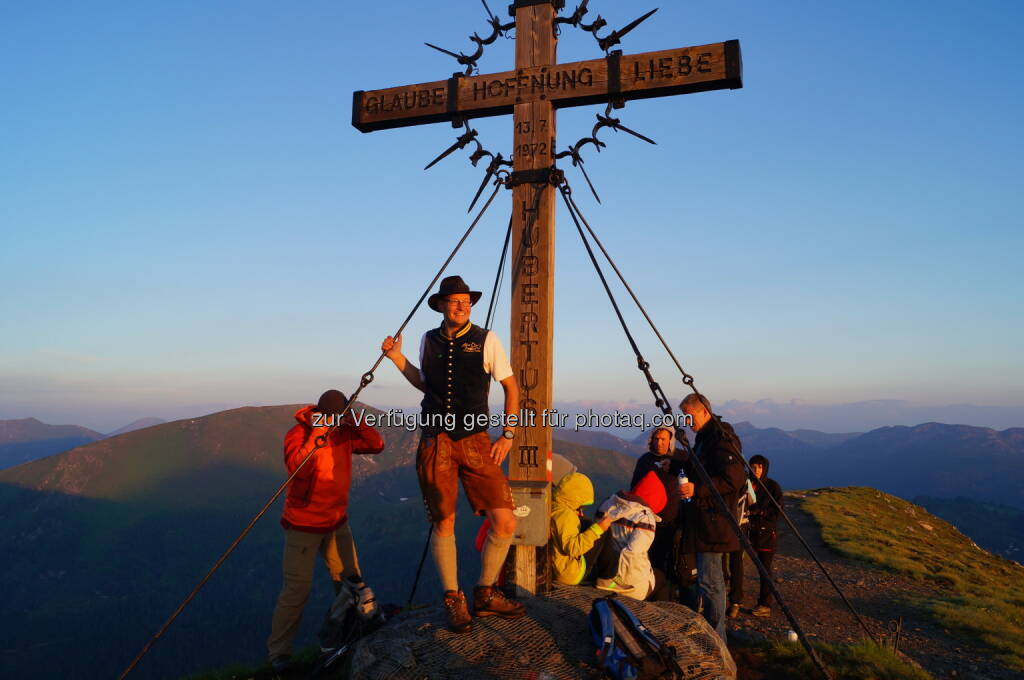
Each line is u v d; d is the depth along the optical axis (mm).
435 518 4348
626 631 4043
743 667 6008
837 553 13594
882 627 8344
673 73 5121
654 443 6625
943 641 7902
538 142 5430
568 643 4215
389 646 4199
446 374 4297
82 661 195625
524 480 5125
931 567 12844
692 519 6031
